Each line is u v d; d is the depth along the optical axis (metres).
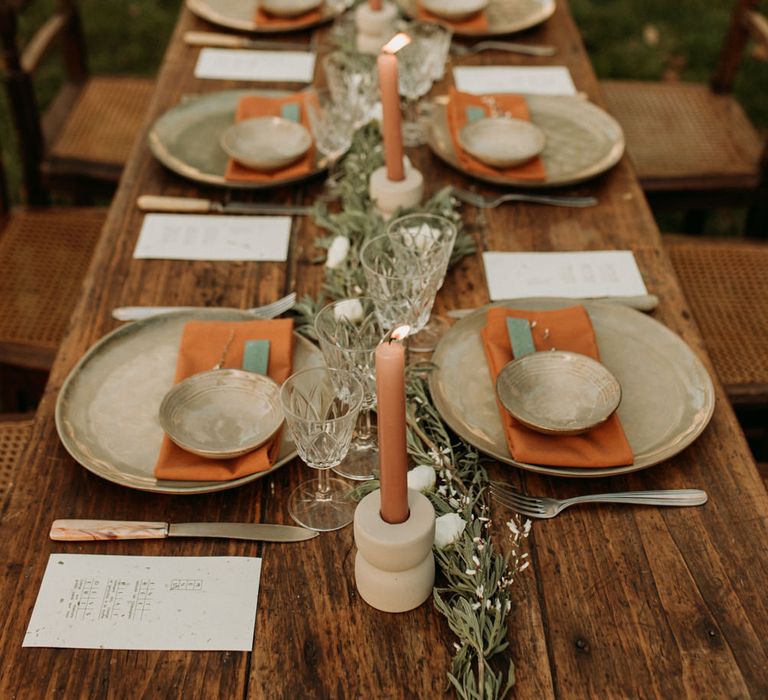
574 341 1.37
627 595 1.08
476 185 1.82
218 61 2.23
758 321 2.04
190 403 1.24
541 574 1.10
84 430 1.25
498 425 1.27
